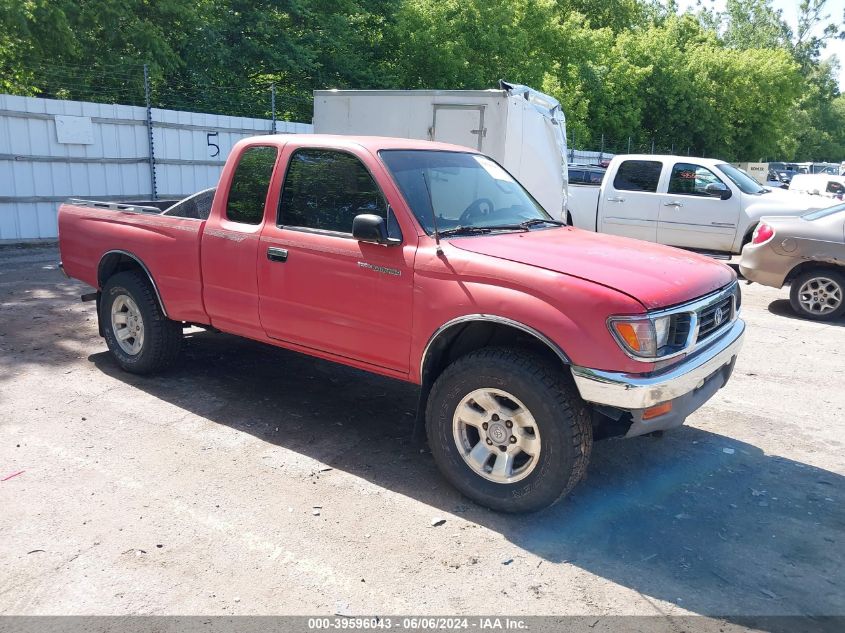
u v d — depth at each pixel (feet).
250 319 15.93
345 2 75.87
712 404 18.76
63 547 11.12
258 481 13.48
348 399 18.10
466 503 12.98
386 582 10.55
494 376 12.12
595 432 12.71
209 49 62.23
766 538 12.16
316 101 38.65
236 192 16.26
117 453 14.40
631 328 11.30
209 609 9.82
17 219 40.70
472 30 87.40
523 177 36.76
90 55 56.44
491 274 12.23
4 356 20.29
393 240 13.25
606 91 121.19
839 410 18.51
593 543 11.83
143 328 18.26
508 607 10.09
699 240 39.73
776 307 31.55
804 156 281.95
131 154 45.60
